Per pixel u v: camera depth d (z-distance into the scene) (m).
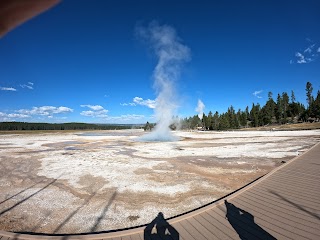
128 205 8.27
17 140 40.19
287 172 10.70
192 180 11.37
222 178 11.66
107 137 49.22
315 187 8.27
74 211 7.82
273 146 24.31
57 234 6.29
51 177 12.52
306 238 5.00
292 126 65.44
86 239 5.39
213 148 24.80
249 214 6.38
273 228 5.53
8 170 14.56
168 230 5.80
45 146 29.69
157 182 11.13
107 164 15.99
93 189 10.23
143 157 19.19
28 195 9.55
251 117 89.94
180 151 22.89
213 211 6.72
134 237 5.53
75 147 28.34
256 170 13.21
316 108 72.81
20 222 7.02
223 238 5.28
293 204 6.82
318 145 19.97
